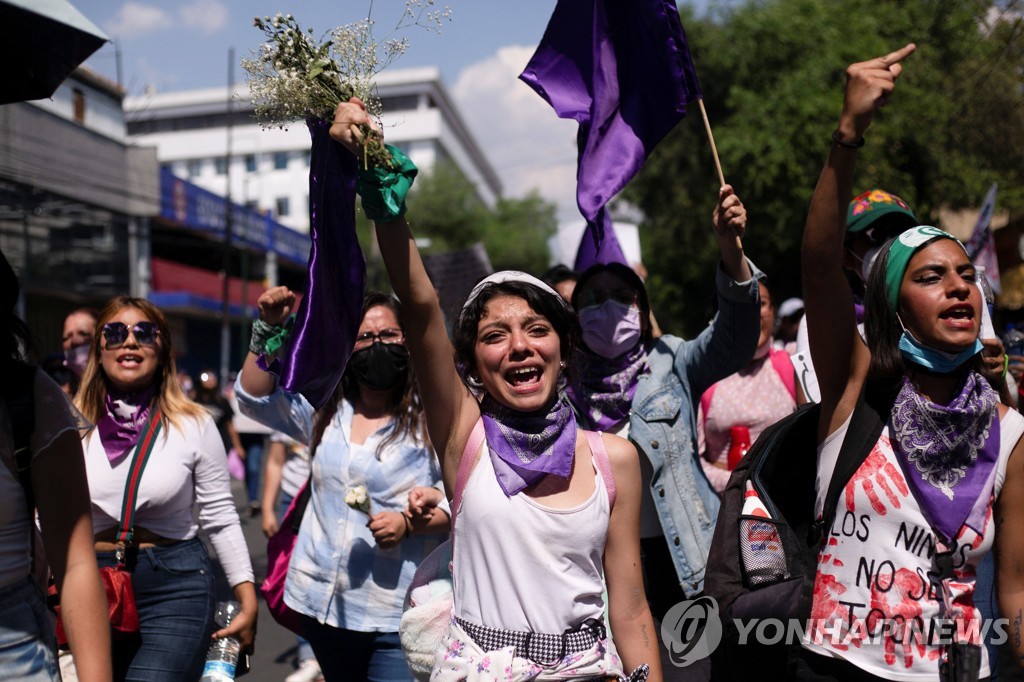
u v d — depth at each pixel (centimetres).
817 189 251
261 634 652
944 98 1459
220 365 3712
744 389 430
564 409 253
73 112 2514
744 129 1834
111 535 338
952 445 248
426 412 258
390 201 236
